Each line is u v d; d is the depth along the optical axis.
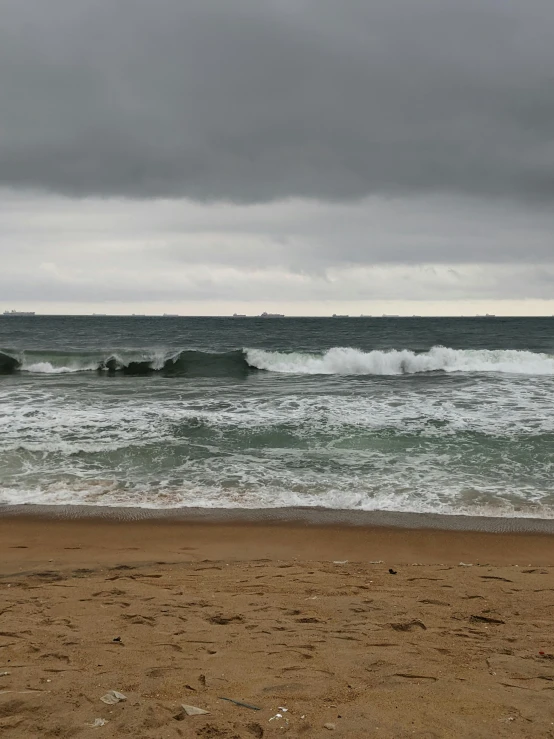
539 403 15.00
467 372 22.38
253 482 9.32
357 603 4.65
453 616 4.34
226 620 4.21
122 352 24.61
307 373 22.64
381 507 8.28
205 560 6.38
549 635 3.92
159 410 14.14
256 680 3.08
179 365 24.03
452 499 8.54
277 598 4.79
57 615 4.33
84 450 10.84
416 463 10.17
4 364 23.89
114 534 7.30
